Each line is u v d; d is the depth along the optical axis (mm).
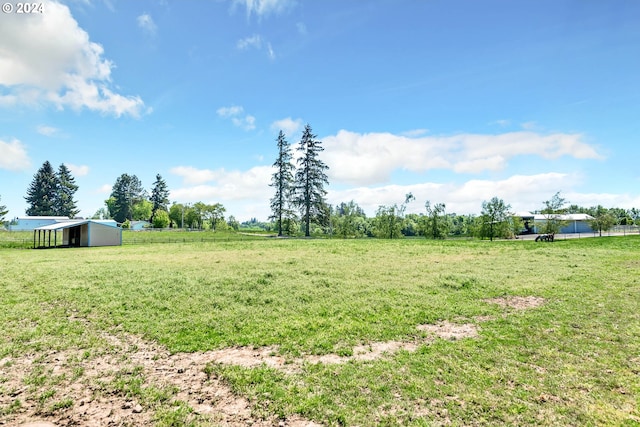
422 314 8242
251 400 4453
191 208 101000
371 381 4910
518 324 7418
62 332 7016
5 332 6957
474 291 10617
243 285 11492
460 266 15898
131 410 4234
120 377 5102
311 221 54750
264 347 6336
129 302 9320
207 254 23109
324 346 6293
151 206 107062
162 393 4613
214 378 5109
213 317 8055
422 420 3986
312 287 11219
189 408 4254
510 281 11992
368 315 8211
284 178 55188
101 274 13695
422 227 50188
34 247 34062
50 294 10164
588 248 23812
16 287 11297
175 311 8539
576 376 5035
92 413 4160
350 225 58438
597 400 4402
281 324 7562
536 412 4141
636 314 8023
